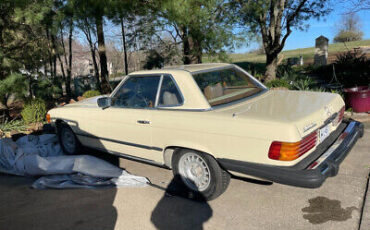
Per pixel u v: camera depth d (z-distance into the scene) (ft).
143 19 32.91
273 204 12.14
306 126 10.54
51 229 11.53
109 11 26.14
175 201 12.91
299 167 10.16
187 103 12.55
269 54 41.70
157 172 16.03
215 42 30.66
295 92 14.40
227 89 13.60
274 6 37.91
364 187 12.74
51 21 26.53
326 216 11.07
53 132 23.20
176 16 26.50
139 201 13.08
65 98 54.90
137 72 14.65
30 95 34.45
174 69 13.48
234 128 10.98
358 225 10.39
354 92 22.52
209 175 12.21
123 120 14.66
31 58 35.55
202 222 11.29
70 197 13.87
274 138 10.18
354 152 16.17
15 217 12.50
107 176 15.06
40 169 15.56
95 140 16.88
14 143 18.35
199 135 11.91
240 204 12.30
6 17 30.81
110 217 12.03
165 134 13.03
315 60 58.08
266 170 10.40
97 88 56.49
